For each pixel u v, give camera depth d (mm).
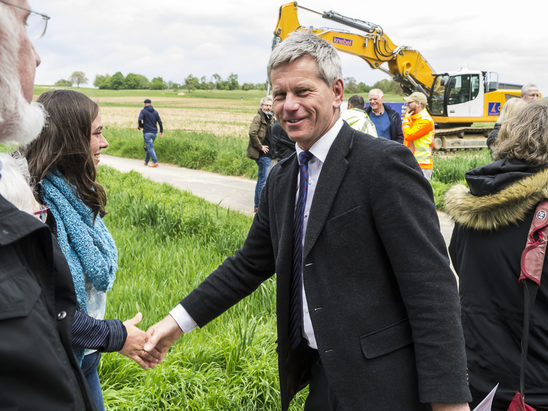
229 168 14891
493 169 2061
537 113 2008
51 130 1753
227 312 3996
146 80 122125
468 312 2131
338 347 1666
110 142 21906
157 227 6539
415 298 1591
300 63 1686
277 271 1872
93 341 1747
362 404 1641
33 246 975
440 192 9883
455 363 1548
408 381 1653
